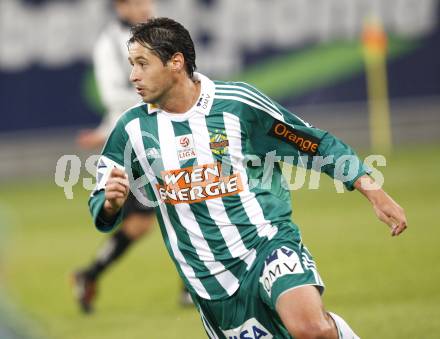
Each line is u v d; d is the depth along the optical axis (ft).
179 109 51.67
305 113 208.85
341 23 208.13
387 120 209.56
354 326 73.87
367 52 198.08
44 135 206.59
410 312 76.95
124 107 92.48
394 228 50.96
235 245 51.19
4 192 191.11
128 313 87.20
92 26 204.74
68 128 206.18
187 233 52.06
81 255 121.39
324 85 208.54
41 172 206.90
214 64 205.36
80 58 204.95
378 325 73.51
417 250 105.70
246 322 51.83
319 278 50.01
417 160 186.91
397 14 209.67
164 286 99.25
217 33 205.26
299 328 46.93
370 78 208.74
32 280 107.14
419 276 92.07
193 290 52.70
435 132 210.79
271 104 52.60
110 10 204.33
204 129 51.44
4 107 205.87
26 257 121.90
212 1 204.85
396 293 85.25
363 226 125.59
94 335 77.97
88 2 204.74
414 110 210.18
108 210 51.21
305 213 141.38
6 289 27.12
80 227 144.25
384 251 106.73
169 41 50.60
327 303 83.51
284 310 47.80
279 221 51.78
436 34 209.97
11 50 204.54
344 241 115.14
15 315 27.22
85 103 205.46
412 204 138.41
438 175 165.78
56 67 205.36
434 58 210.38
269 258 50.06
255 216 51.31
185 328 78.59
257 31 206.90
